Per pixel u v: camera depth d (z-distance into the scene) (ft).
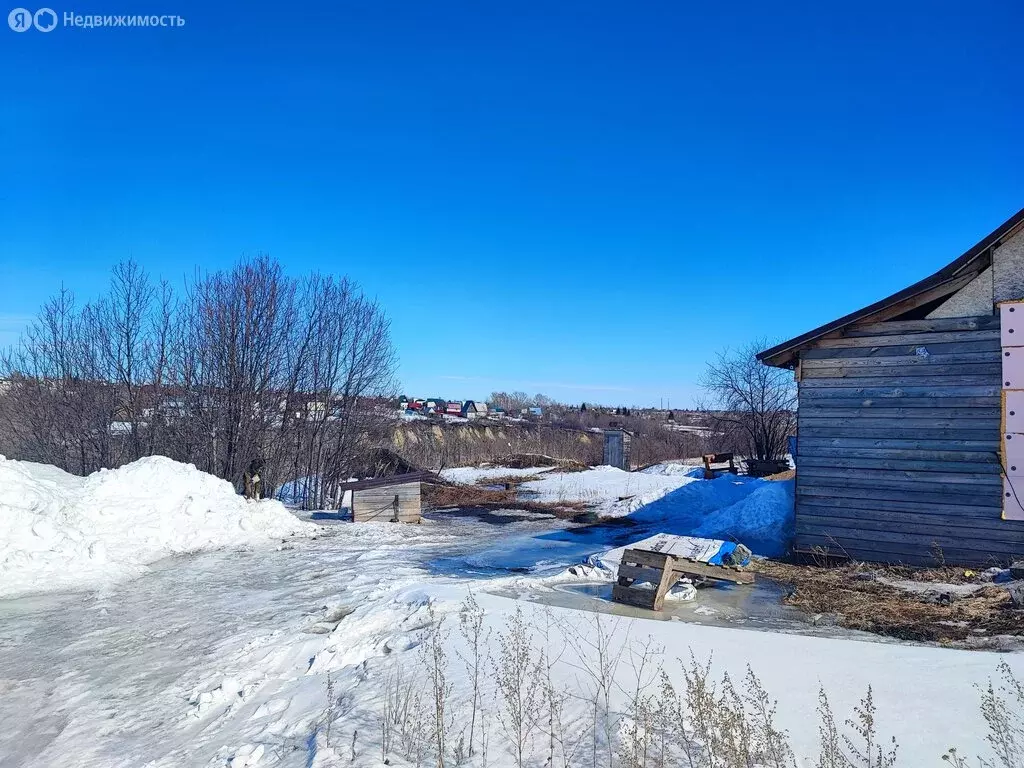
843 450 36.11
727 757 13.37
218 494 48.93
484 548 45.06
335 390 78.74
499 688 17.87
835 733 14.12
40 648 25.54
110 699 21.08
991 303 33.14
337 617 27.81
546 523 58.08
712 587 30.58
